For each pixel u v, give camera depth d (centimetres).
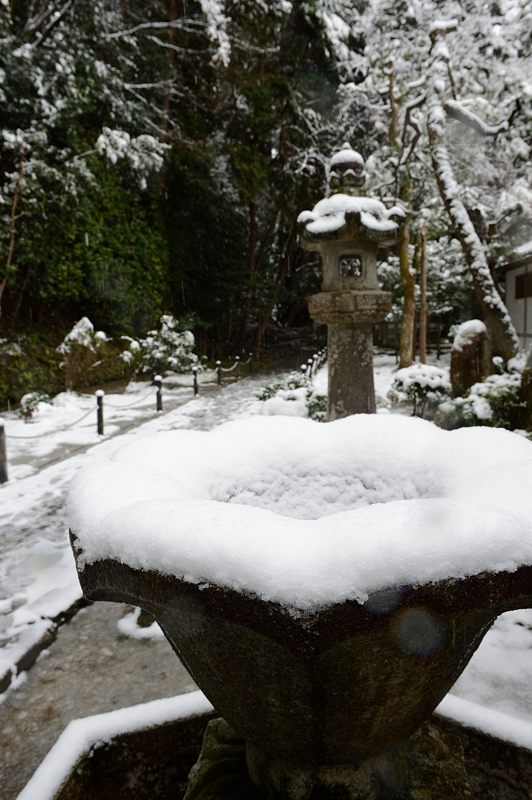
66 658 289
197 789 142
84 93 1139
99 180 1377
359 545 85
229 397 1318
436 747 152
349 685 100
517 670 254
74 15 1171
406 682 105
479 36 1031
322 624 81
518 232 1159
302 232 625
